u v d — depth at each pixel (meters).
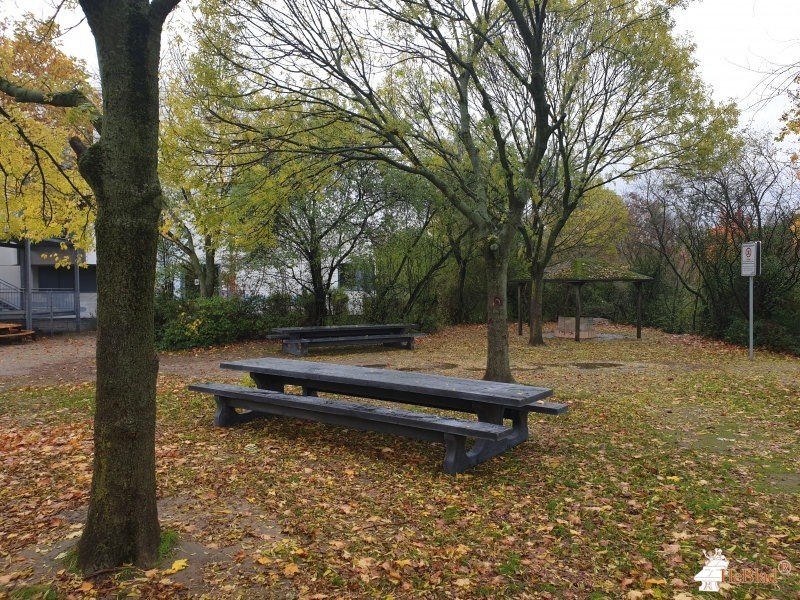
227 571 3.06
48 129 7.79
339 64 8.29
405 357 14.47
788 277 15.78
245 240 9.81
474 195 9.87
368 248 17.55
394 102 10.66
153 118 2.92
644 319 25.36
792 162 14.59
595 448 5.75
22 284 21.05
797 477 4.88
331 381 6.04
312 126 9.49
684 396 8.64
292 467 5.06
